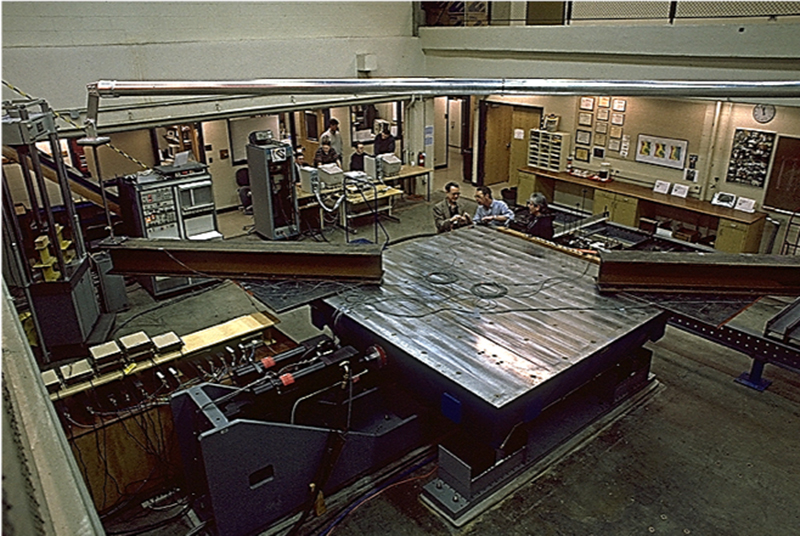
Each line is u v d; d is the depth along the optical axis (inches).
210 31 270.7
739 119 269.6
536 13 344.5
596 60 268.8
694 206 281.6
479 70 325.1
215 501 116.9
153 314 235.8
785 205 261.6
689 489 139.3
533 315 147.9
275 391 132.4
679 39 233.8
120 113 251.1
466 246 199.0
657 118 301.9
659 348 202.5
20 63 225.9
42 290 188.9
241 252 164.6
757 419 164.2
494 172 422.3
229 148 365.1
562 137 342.0
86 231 257.4
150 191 237.6
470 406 121.9
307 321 227.9
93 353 137.6
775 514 131.6
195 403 121.4
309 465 129.4
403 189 405.7
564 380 131.0
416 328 141.6
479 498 135.0
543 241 202.2
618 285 158.4
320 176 331.6
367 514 134.9
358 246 166.7
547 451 149.6
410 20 342.6
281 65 293.7
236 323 164.1
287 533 127.6
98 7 239.0
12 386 29.7
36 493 23.8
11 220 179.8
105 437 129.9
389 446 144.1
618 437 157.2
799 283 150.8
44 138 187.5
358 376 135.9
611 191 312.0
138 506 138.5
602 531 128.4
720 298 152.9
